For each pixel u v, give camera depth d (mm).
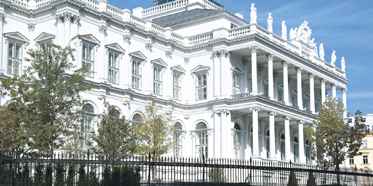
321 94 76938
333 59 80500
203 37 62969
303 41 78812
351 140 53531
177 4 76375
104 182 26469
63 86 35594
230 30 61219
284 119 63000
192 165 25969
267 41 60031
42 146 34375
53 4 48156
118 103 52906
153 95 57250
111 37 53219
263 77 67375
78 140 41281
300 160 65688
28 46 49094
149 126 50781
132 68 55844
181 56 63219
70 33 48062
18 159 25375
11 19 47969
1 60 46094
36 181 27922
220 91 59406
